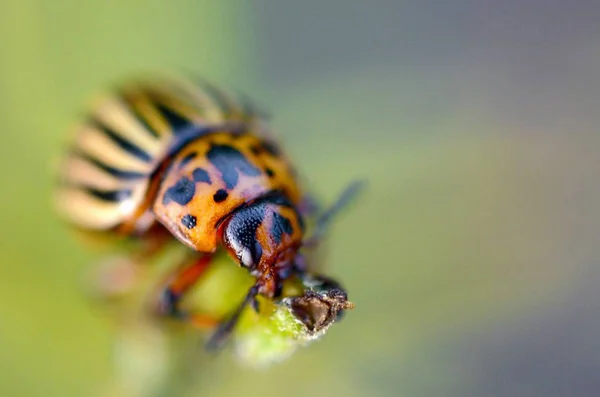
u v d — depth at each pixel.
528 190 0.06
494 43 0.07
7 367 0.07
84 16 0.07
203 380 0.06
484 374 0.06
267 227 0.05
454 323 0.06
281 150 0.06
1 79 0.07
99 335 0.07
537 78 0.07
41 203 0.07
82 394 0.06
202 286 0.06
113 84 0.07
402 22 0.08
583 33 0.07
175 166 0.06
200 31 0.07
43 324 0.07
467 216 0.06
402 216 0.06
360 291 0.06
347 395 0.06
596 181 0.07
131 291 0.06
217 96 0.06
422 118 0.07
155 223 0.06
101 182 0.06
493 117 0.07
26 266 0.07
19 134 0.07
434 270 0.06
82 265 0.07
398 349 0.06
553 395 0.06
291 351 0.05
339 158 0.07
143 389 0.06
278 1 0.08
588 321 0.07
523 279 0.06
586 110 0.07
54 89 0.07
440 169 0.06
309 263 0.06
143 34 0.07
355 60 0.08
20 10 0.07
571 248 0.06
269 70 0.07
